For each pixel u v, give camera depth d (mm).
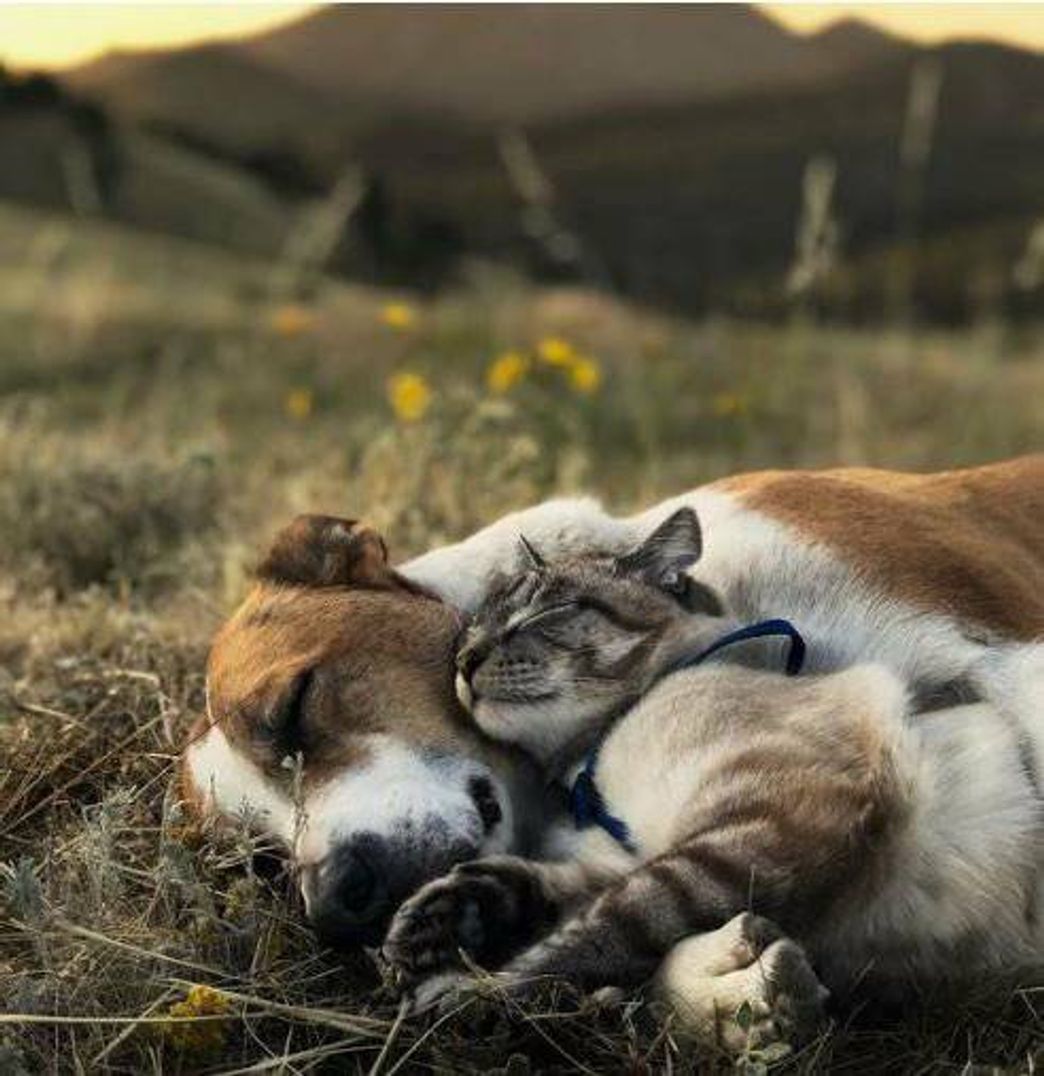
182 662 1140
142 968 759
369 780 848
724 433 2500
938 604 900
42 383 3584
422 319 3715
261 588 986
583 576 898
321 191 11922
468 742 887
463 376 3055
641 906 713
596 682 863
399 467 1544
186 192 11398
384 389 3068
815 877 720
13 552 1527
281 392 3086
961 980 774
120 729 1029
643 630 871
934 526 973
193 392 3064
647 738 798
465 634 911
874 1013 785
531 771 896
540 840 868
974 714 811
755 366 3010
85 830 866
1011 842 770
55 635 1214
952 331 3506
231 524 1535
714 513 985
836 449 2383
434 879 792
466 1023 708
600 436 2342
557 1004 708
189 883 778
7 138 11500
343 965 795
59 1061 709
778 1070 681
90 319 3994
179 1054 697
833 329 3328
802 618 905
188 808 908
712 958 687
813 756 745
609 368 2998
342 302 4637
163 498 1612
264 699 890
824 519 950
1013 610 921
